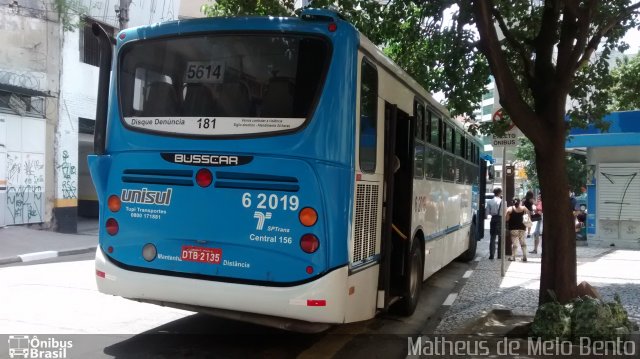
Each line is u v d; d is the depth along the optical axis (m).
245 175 5.16
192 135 5.36
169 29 5.64
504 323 6.89
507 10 9.04
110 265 5.59
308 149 5.05
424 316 8.07
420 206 8.02
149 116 5.58
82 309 7.39
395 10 8.76
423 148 8.18
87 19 18.12
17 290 8.54
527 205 16.14
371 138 5.84
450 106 8.05
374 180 5.95
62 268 11.19
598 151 17.42
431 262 9.02
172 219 5.37
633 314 7.64
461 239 12.34
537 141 6.50
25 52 16.27
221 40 5.45
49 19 16.91
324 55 5.16
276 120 5.16
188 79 5.48
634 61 15.81
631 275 11.32
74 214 17.88
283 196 5.06
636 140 16.16
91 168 5.79
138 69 5.73
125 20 16.75
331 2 8.67
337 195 5.07
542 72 6.84
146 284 5.39
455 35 7.64
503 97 6.39
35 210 16.56
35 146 16.53
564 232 6.46
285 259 5.03
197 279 5.21
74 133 17.84
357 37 5.30
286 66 5.23
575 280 6.51
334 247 5.04
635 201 16.81
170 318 7.08
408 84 7.24
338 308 5.04
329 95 5.09
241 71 5.33
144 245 5.47
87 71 18.28
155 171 5.47
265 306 5.01
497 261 14.31
